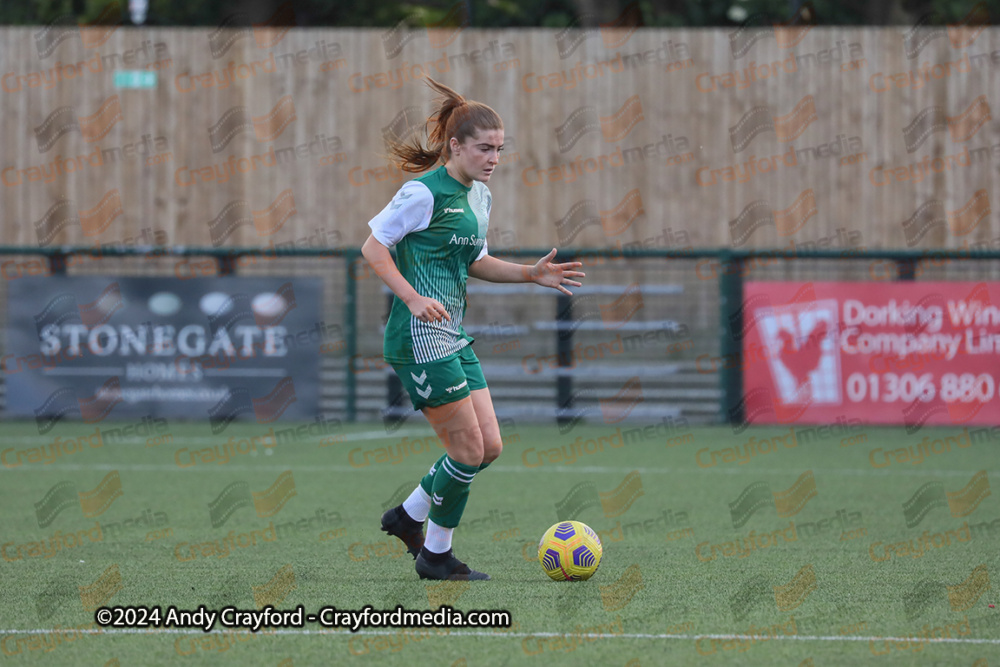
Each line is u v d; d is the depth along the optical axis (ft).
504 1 223.51
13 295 147.54
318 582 60.18
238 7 223.10
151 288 148.15
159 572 63.26
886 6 224.33
